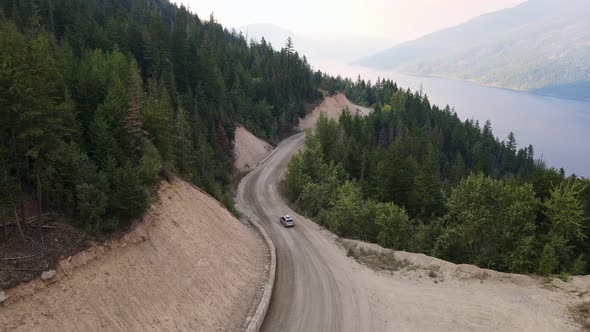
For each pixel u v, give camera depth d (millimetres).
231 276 28156
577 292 25641
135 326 19016
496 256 31578
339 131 91188
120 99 33594
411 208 49188
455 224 35969
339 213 43344
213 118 69812
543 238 31641
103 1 114562
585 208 34312
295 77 134500
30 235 18766
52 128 20078
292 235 42219
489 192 34188
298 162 61031
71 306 17266
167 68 71688
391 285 30047
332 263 34531
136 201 23141
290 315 26047
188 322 21594
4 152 19234
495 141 138625
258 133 93625
